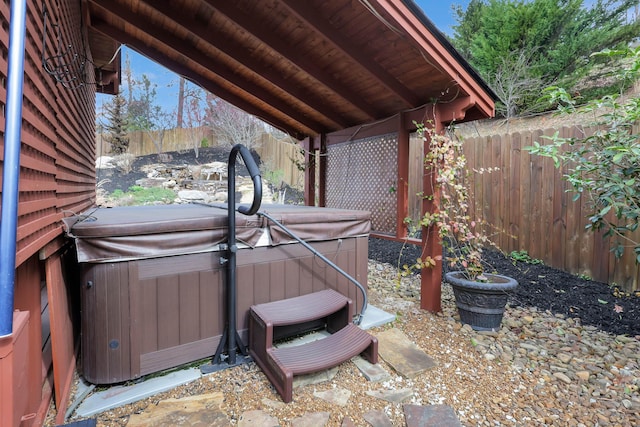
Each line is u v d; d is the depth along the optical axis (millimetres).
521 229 4680
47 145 1758
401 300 3623
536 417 1862
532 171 4523
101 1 3207
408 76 3184
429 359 2408
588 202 3420
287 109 4918
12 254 845
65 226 1915
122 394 1930
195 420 1740
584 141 2904
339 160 5062
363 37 2918
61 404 1712
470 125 10164
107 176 11914
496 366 2373
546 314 3232
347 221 3006
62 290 2025
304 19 2754
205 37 3432
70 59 2578
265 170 12367
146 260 2053
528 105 8641
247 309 2479
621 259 3600
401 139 3871
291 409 1857
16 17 896
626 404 1955
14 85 879
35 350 1645
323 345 2262
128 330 1994
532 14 8117
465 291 2920
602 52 2543
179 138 15133
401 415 1854
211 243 2279
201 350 2270
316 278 2834
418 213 6113
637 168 2529
